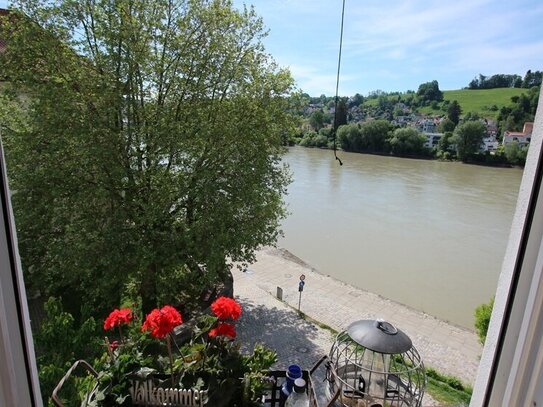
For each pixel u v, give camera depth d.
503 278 1.19
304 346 12.59
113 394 2.09
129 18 10.79
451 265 21.48
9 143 10.74
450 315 16.45
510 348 1.11
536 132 1.06
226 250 12.73
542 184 1.02
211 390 2.15
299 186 38.00
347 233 26.03
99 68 10.97
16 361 1.08
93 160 10.82
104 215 11.82
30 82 10.40
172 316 2.38
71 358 5.20
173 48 11.64
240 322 13.85
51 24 10.65
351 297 17.34
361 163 48.00
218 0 12.30
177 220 12.32
